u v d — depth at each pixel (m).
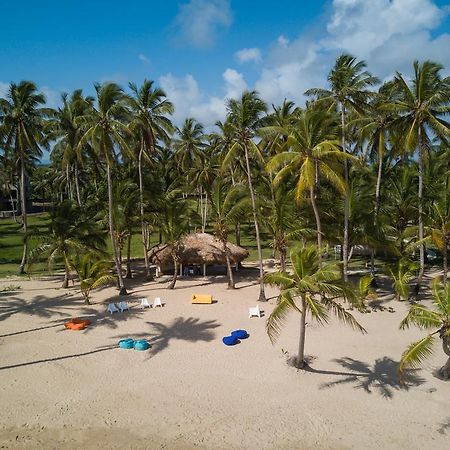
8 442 14.38
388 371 19.44
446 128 26.55
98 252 33.62
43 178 83.44
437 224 28.88
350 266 42.62
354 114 30.91
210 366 19.91
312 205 30.42
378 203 34.19
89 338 23.14
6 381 18.28
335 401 16.97
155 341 22.88
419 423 15.57
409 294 30.97
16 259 46.50
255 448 14.20
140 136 36.03
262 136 29.72
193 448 14.18
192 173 56.50
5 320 25.80
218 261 37.34
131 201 35.38
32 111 37.06
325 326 25.00
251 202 31.61
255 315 27.03
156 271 38.84
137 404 16.72
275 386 18.09
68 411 16.22
